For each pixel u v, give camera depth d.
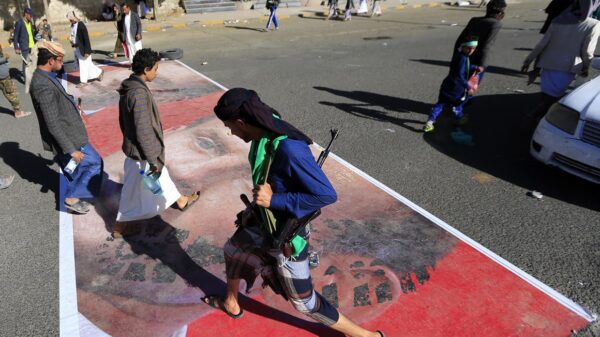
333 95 8.51
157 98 8.24
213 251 4.02
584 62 6.02
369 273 3.76
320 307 2.72
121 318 3.31
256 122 2.21
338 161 5.79
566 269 3.83
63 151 3.99
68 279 3.68
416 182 5.29
